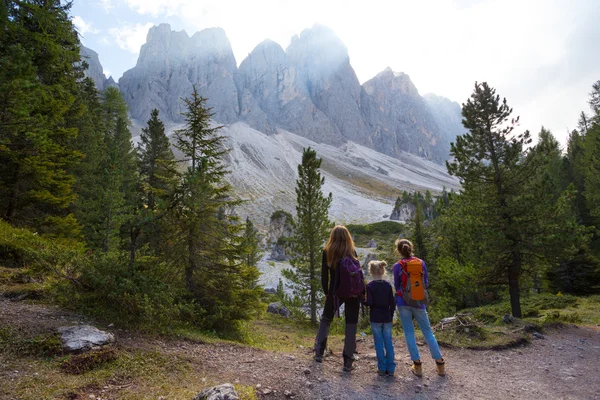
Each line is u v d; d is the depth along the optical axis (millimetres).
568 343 8336
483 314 11359
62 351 4203
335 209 141625
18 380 3432
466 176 15750
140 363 4355
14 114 8195
